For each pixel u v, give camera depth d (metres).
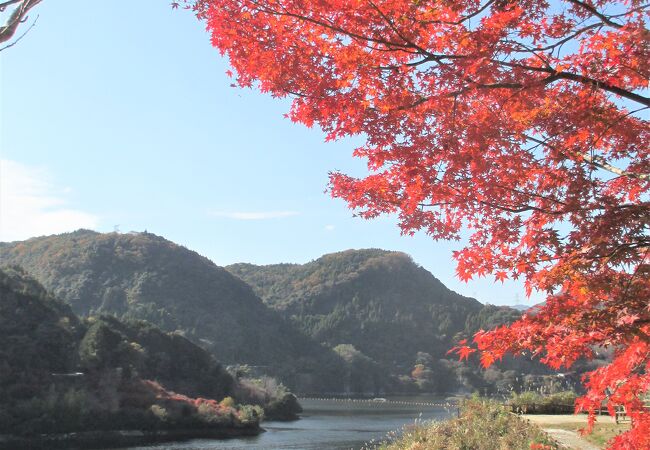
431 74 3.55
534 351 3.57
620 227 3.35
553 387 13.42
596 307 3.50
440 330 116.94
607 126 3.71
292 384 90.81
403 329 116.19
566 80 3.68
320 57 3.79
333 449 39.62
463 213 4.19
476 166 3.76
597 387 3.11
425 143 3.77
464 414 10.62
